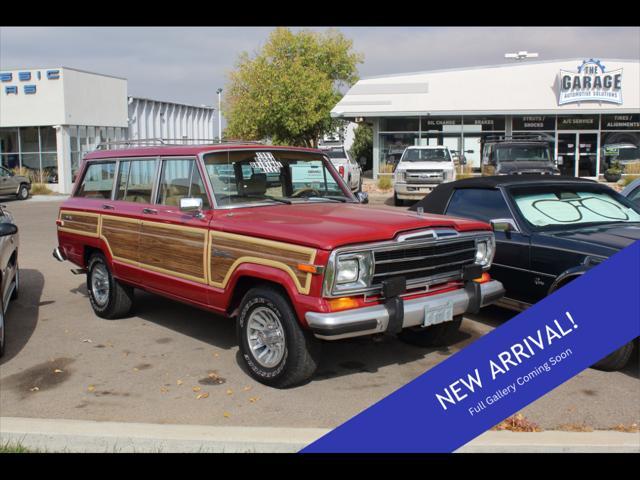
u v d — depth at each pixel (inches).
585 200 282.5
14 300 334.0
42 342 259.0
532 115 1224.8
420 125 1261.1
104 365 231.3
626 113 1180.5
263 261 201.5
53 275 401.7
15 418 178.2
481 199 285.4
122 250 270.5
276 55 1267.2
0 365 231.8
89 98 1299.2
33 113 1246.3
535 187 281.9
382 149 1285.7
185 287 236.4
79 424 172.2
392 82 1233.4
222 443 161.8
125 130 1443.2
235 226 213.3
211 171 234.4
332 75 1411.2
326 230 193.2
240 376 219.3
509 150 763.4
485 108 1208.8
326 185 267.0
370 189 1122.0
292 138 1290.6
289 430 169.3
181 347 252.2
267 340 206.7
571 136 1221.1
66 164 1246.9
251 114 1234.6
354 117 1280.8
